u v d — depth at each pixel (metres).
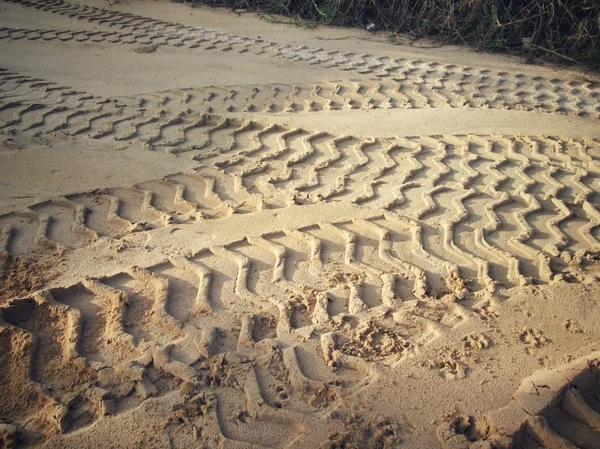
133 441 2.40
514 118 5.71
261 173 4.72
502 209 4.20
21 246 3.67
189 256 3.60
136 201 4.25
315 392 2.65
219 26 8.43
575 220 4.07
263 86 6.52
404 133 5.39
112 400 2.59
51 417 2.50
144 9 8.95
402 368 2.76
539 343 2.90
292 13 8.91
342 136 5.32
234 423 2.50
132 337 2.92
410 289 3.35
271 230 3.86
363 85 6.59
